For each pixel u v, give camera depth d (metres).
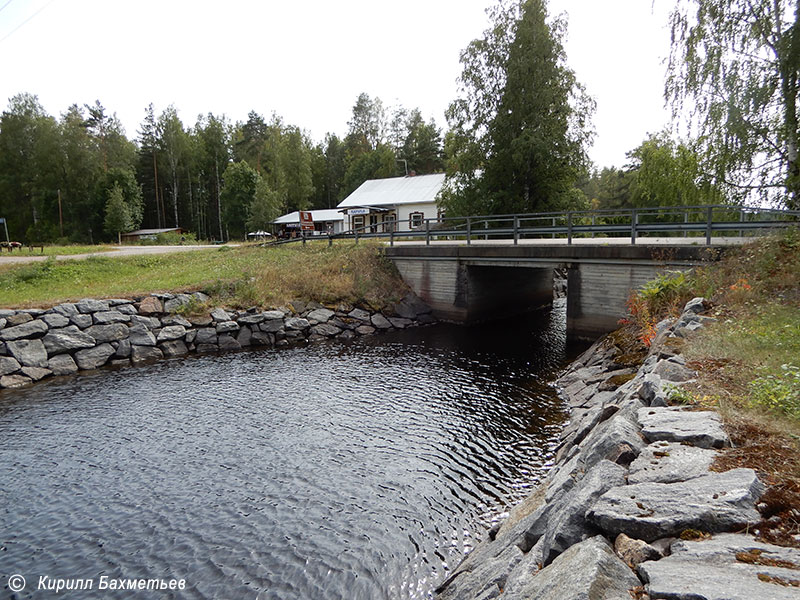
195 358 17.50
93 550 6.78
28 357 14.95
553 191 30.52
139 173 73.81
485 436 10.16
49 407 12.34
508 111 29.50
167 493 8.21
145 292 19.52
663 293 13.42
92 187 67.44
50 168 65.88
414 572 6.22
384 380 14.40
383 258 26.36
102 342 16.72
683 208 15.41
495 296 25.06
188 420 11.37
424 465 9.03
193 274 23.30
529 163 29.55
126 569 6.39
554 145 28.77
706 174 16.88
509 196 30.17
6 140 65.94
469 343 19.39
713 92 16.00
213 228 75.75
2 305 16.47
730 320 9.38
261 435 10.48
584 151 29.67
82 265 24.16
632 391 7.57
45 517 7.55
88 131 73.50
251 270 23.98
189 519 7.48
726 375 6.45
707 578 2.69
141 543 6.91
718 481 3.68
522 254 19.92
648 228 16.34
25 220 68.50
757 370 6.41
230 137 81.75
